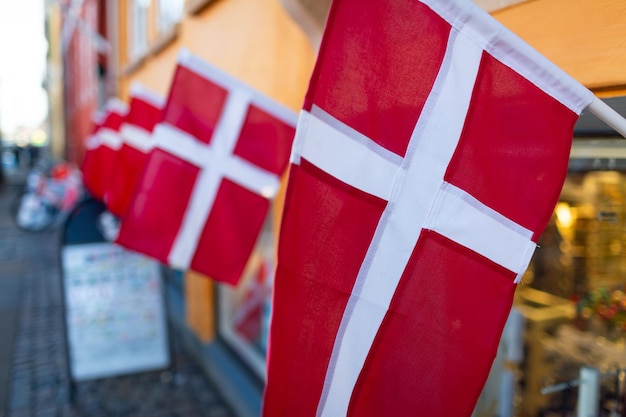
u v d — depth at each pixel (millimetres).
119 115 5383
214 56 4355
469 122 1364
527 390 2504
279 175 2861
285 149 2857
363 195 1359
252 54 3656
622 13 1525
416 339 1410
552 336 2434
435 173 1375
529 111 1369
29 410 4430
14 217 15164
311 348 1396
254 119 2854
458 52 1343
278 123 2855
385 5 1311
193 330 5605
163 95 5957
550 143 1380
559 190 1396
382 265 1392
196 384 4945
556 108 1366
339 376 1415
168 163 2807
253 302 4676
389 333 1408
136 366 4668
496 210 1395
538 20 1771
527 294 2514
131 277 4656
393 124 1344
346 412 1432
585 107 1361
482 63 1352
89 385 4895
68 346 4469
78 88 19328
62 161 25578
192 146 2826
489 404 2461
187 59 2791
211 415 4383
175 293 6746
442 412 1422
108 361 4586
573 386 2357
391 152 1353
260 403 3936
